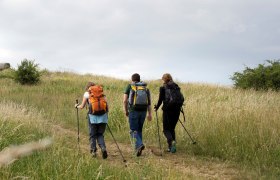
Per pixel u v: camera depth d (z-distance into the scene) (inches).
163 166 288.8
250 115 374.3
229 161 317.1
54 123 505.4
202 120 400.8
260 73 829.2
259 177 273.0
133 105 337.4
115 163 303.6
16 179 201.6
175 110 357.7
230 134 352.8
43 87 960.9
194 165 313.4
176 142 384.2
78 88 942.4
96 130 327.0
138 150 333.4
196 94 703.1
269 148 317.7
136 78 346.9
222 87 861.2
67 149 288.0
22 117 384.2
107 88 912.9
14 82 1059.9
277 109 395.2
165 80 363.3
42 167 221.6
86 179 219.5
